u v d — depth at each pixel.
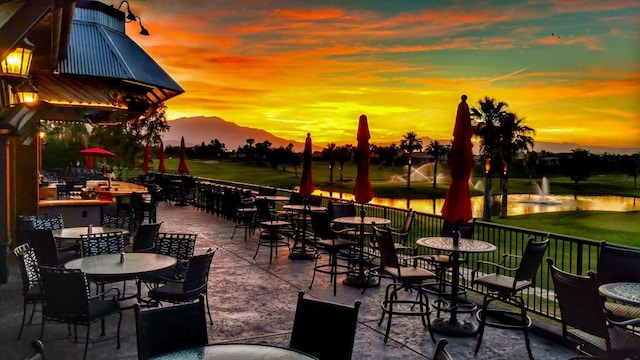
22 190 10.41
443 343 2.42
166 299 5.34
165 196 20.81
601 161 74.88
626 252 5.11
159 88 13.30
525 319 5.27
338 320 3.28
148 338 3.05
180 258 6.64
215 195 16.56
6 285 7.48
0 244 7.54
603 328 3.81
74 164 29.69
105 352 5.00
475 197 82.69
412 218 8.35
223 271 8.74
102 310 4.86
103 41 12.27
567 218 57.03
